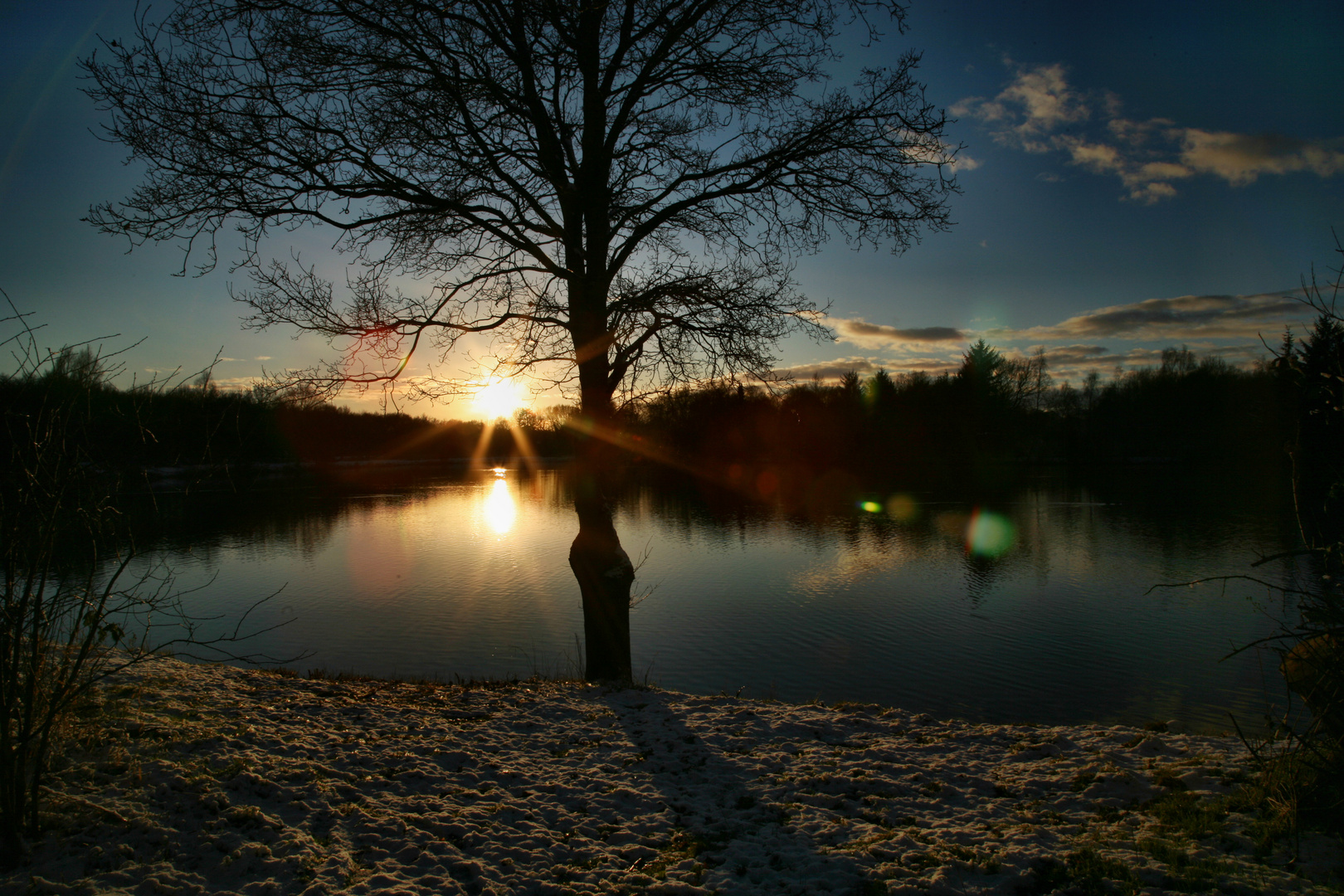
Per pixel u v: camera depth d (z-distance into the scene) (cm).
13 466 379
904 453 7256
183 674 675
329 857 389
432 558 2794
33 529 382
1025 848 399
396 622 1761
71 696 406
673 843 423
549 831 434
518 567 2598
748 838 428
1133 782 479
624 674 879
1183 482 5791
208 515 4350
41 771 391
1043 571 2411
